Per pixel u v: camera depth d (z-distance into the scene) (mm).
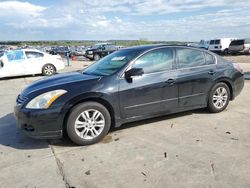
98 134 4559
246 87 9039
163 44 5430
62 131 4383
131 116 4887
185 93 5406
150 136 4770
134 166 3711
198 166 3639
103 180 3396
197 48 5719
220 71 5836
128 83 4770
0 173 3691
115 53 5621
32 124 4273
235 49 29750
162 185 3232
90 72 5266
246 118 5602
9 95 9367
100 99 4566
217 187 3152
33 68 14539
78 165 3812
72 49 41188
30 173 3654
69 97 4324
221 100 5969
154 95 5027
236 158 3832
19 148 4492
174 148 4234
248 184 3193
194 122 5414
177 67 5348
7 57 13930
